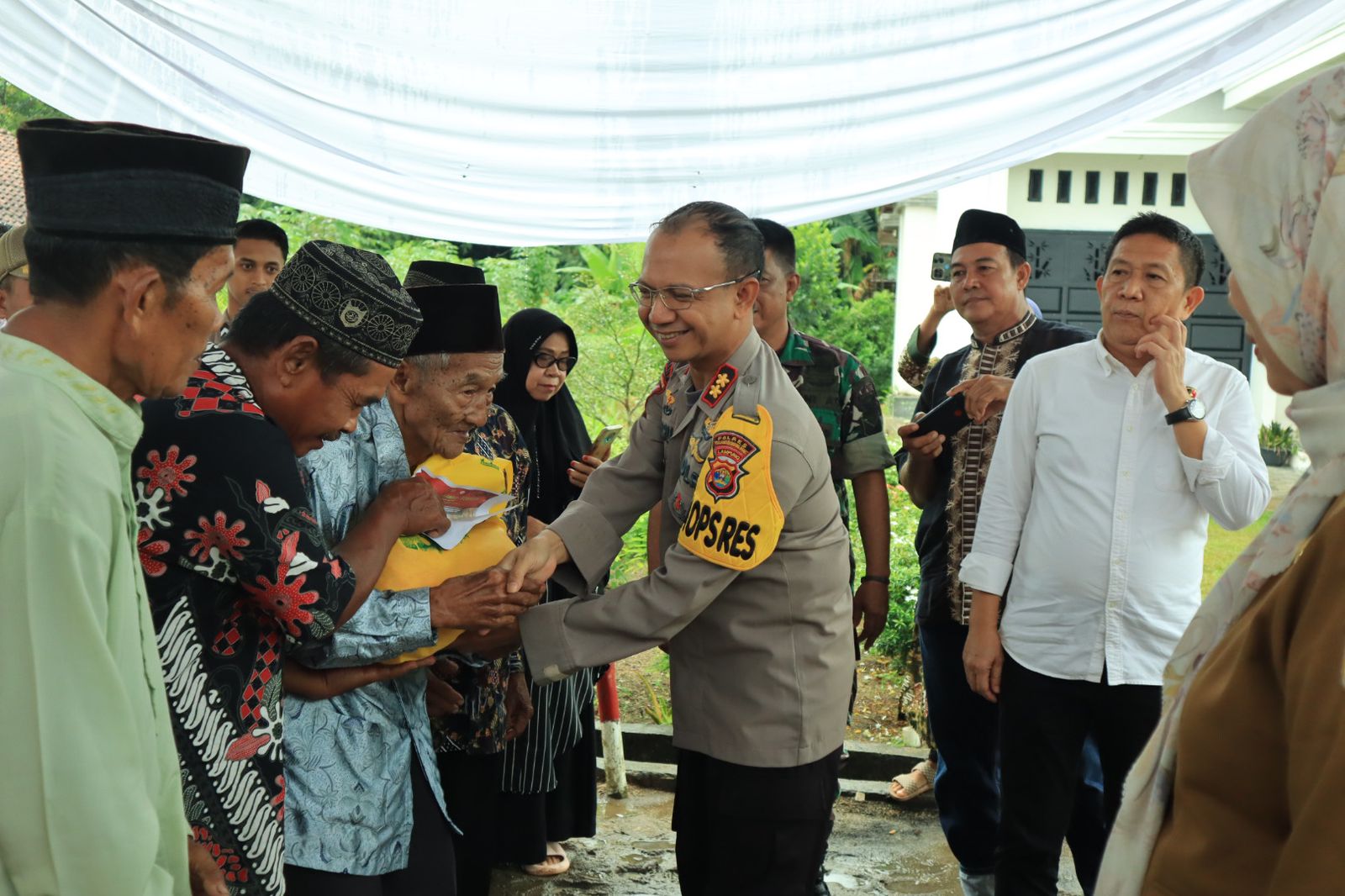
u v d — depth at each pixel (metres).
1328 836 0.99
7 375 1.27
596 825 3.97
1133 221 2.79
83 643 1.25
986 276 3.42
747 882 2.37
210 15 2.97
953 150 3.29
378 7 2.99
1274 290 1.28
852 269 17.09
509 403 3.56
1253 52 3.11
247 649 1.75
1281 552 1.19
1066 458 2.82
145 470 1.65
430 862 2.14
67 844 1.24
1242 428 2.78
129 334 1.37
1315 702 1.03
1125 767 2.83
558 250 11.77
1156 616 2.74
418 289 2.13
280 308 1.76
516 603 2.13
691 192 3.40
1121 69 3.10
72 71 3.06
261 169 3.37
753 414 2.22
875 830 4.09
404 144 3.22
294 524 1.71
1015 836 2.88
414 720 2.12
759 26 3.05
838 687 2.39
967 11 3.00
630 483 2.55
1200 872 1.18
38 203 1.33
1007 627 2.90
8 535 1.22
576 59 3.09
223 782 1.71
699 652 2.39
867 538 3.46
